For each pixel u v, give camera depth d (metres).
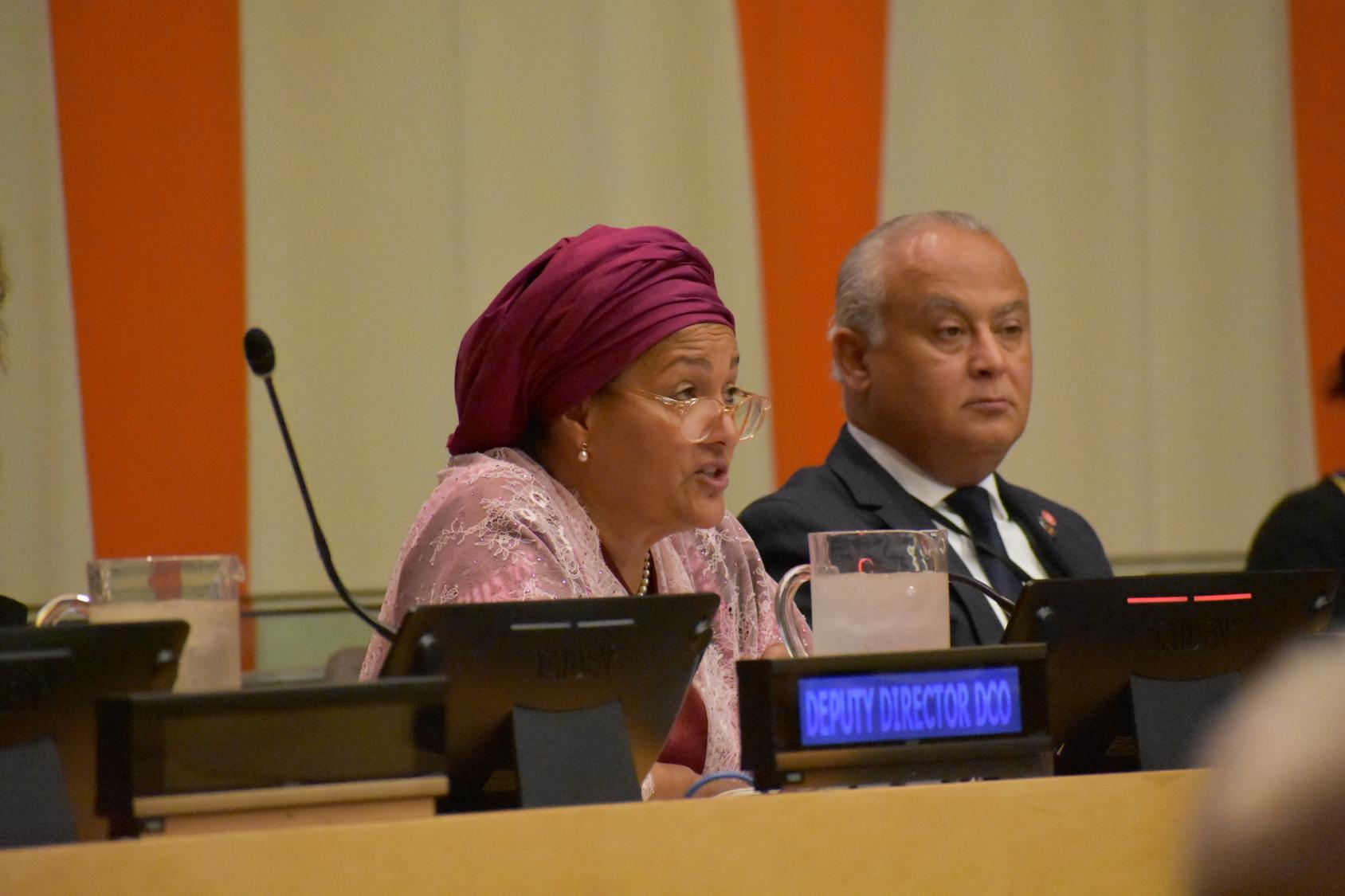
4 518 11.82
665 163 13.84
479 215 13.21
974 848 3.83
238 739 3.69
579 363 6.60
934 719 4.39
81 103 12.07
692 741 6.72
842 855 3.71
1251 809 1.42
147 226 12.24
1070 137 15.53
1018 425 9.12
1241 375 15.96
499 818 3.43
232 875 3.21
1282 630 5.20
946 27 15.04
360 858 3.31
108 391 12.10
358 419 12.89
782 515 8.71
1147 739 4.99
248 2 12.55
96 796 3.69
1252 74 16.06
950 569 8.69
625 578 6.98
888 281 9.17
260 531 12.53
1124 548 15.55
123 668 3.89
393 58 13.02
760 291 14.09
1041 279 15.41
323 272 12.81
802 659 4.24
